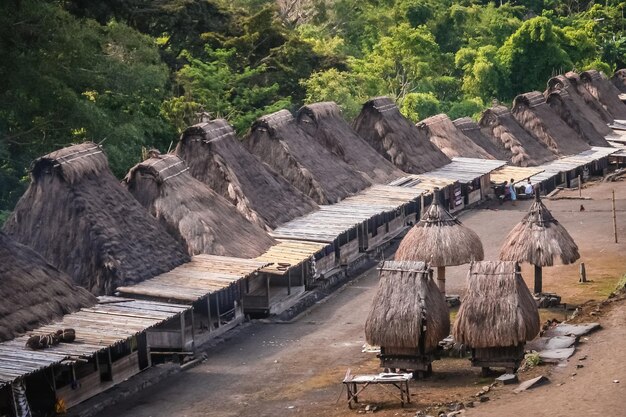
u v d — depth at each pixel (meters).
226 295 61.09
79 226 57.19
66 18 84.19
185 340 55.84
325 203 76.81
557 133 110.94
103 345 47.75
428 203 87.75
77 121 82.81
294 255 64.31
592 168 111.44
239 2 138.25
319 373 52.19
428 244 59.47
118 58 89.94
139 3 104.69
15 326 48.91
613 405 42.62
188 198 64.19
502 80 145.88
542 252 60.34
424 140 95.31
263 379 51.88
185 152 70.50
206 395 50.09
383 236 80.25
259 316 62.72
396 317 49.34
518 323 48.12
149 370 53.56
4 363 45.28
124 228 58.75
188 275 58.44
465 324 48.97
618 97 133.25
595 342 51.06
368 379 46.34
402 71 138.25
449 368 51.56
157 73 90.44
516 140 104.88
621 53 172.62
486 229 84.06
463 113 134.25
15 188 84.12
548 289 65.06
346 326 60.47
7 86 81.25
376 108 92.56
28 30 81.62
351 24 152.50
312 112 85.06
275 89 108.44
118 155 82.94
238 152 72.50
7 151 83.44
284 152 77.94
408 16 151.75
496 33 159.50
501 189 96.06
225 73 105.94
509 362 49.03
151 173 63.69
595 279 67.00
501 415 42.62
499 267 49.47
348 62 126.62
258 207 69.88
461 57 147.75
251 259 62.94
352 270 73.44
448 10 157.62
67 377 48.75
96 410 48.72
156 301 55.12
